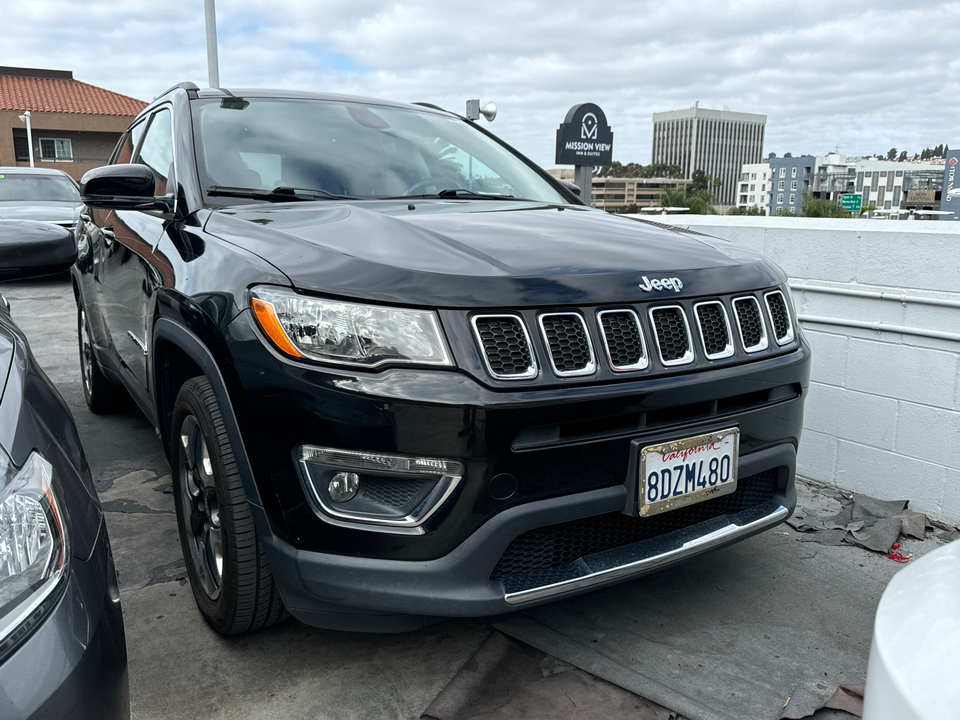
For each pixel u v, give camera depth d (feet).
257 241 6.79
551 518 5.83
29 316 25.52
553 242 6.89
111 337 11.02
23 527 3.74
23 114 123.85
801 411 7.43
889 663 3.09
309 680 6.67
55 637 3.64
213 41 37.60
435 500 5.59
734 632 7.50
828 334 10.84
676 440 6.25
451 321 5.66
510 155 11.14
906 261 10.05
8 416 4.19
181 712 6.26
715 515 7.13
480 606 5.73
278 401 5.77
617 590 8.25
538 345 5.80
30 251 6.46
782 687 6.67
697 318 6.56
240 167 8.71
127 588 8.20
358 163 9.30
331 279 5.87
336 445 5.61
